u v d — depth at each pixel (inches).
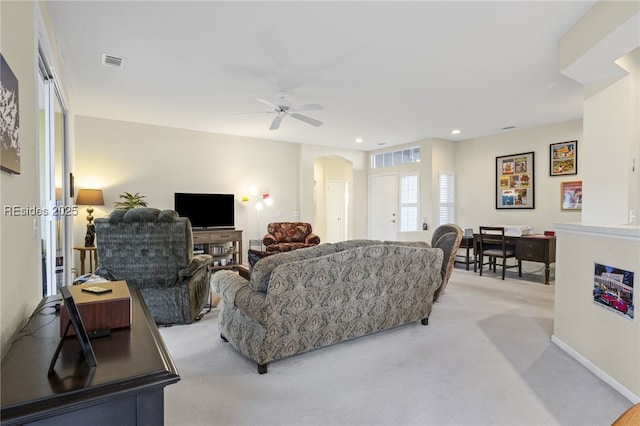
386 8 99.3
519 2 96.7
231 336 110.3
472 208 286.7
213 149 263.9
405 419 75.8
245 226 278.8
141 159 236.1
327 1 96.1
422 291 130.3
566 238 113.5
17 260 57.3
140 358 42.8
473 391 87.4
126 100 184.2
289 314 97.3
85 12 101.0
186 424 73.5
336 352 110.8
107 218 126.4
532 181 249.0
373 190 338.3
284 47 123.5
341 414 77.5
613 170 121.3
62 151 149.0
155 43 120.7
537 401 82.9
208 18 105.0
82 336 40.8
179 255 131.8
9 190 53.1
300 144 305.1
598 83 125.8
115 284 61.9
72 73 146.7
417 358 106.7
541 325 137.6
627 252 85.8
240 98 180.1
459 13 101.9
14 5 57.0
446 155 292.8
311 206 309.0
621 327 87.0
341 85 160.9
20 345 46.7
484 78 152.7
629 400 83.1
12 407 32.3
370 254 109.5
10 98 51.2
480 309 159.0
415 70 143.5
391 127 245.3
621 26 89.0
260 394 85.7
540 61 135.0
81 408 34.5
